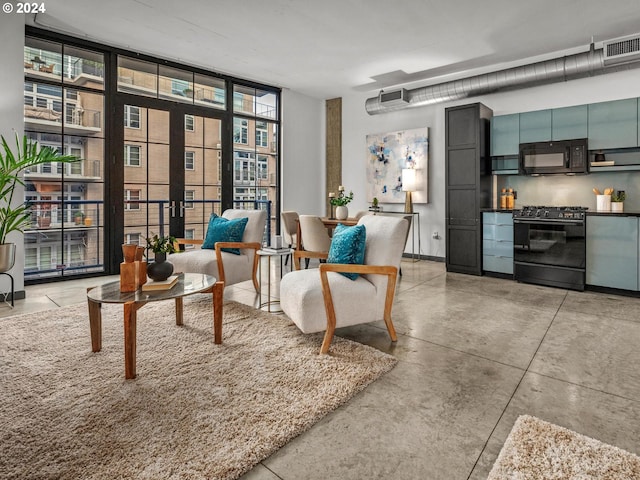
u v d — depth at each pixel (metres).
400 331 2.93
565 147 4.58
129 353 2.04
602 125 4.37
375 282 2.69
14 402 1.81
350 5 3.75
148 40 4.60
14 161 3.44
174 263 3.58
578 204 4.88
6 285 3.68
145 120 5.11
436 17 3.99
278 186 6.86
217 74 5.79
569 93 4.86
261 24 4.17
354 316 2.56
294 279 2.76
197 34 4.43
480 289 4.32
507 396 1.96
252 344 2.55
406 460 1.47
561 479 1.34
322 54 5.06
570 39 4.52
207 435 1.57
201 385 1.99
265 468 1.42
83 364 2.23
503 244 4.90
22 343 2.54
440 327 3.02
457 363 2.36
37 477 1.32
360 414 1.79
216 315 2.54
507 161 5.29
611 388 2.05
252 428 1.62
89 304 2.37
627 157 4.45
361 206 7.05
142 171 5.10
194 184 5.61
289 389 1.96
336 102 7.28
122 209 4.92
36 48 4.36
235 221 3.88
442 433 1.64
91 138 4.73
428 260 6.30
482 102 5.57
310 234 4.99
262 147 6.59
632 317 3.29
